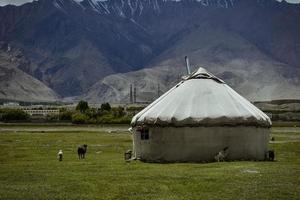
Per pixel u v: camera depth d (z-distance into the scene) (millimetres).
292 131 98000
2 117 161375
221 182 27547
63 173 31750
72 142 67938
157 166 35406
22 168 34750
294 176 29484
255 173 30609
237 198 23766
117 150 54031
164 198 23750
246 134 39031
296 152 49156
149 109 40719
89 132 97062
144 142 40031
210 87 40906
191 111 39000
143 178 29047
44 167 35344
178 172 31391
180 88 41312
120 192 25172
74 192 25266
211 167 33938
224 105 39406
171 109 39500
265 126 39938
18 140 72750
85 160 41656
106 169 33750
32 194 24797
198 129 38562
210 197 23984
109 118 144625
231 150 38781
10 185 27281
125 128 116125
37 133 94000
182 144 38781
